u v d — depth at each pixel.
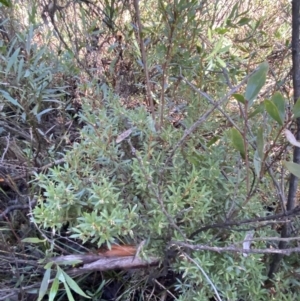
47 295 1.05
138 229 0.95
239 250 0.79
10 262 1.00
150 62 1.35
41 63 1.37
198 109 1.18
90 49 1.57
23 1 1.73
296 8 0.87
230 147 1.07
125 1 1.47
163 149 1.05
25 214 1.16
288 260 1.00
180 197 0.91
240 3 1.64
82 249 1.09
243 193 0.96
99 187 0.90
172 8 1.22
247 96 0.71
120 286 1.05
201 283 0.91
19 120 1.41
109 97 1.27
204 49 1.30
